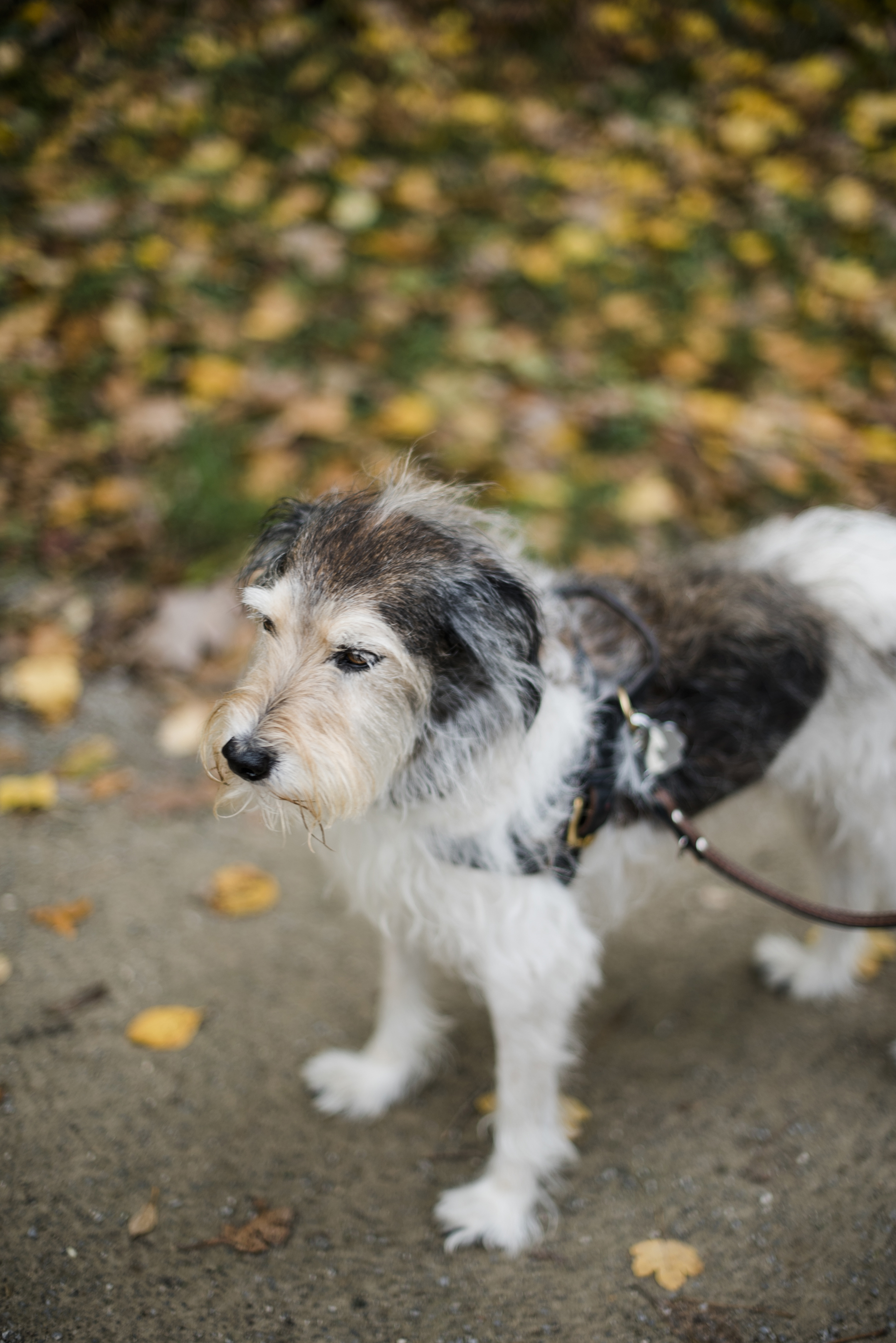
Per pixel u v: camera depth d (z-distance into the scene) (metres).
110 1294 2.15
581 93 6.23
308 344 4.96
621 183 5.82
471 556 2.09
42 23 6.05
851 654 2.46
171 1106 2.58
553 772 2.19
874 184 6.05
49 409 4.69
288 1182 2.44
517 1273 2.26
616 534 4.34
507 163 5.81
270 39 6.16
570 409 4.80
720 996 3.01
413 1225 2.37
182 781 3.57
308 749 1.93
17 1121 2.49
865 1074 2.73
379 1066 2.71
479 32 6.42
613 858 2.44
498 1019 2.33
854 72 6.57
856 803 2.64
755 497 4.55
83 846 3.30
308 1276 2.23
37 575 4.18
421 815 2.19
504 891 2.23
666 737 2.28
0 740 3.63
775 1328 2.12
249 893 3.18
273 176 5.64
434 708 2.10
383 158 5.81
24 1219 2.28
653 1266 2.24
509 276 5.32
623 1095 2.69
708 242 5.60
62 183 5.53
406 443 4.55
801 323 5.34
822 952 2.99
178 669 3.92
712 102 6.30
